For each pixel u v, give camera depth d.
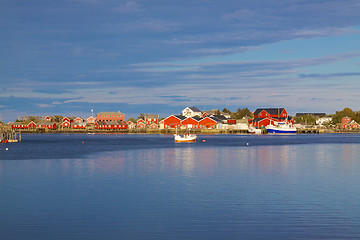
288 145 111.94
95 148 97.81
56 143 126.62
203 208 29.58
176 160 64.69
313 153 80.81
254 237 23.05
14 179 43.16
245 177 44.84
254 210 28.97
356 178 44.16
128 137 187.75
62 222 25.94
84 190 36.59
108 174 47.22
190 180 42.50
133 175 46.34
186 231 24.11
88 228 24.70
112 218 26.86
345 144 118.31
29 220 26.39
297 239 22.69
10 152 83.19
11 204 30.83
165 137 186.50
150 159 66.50
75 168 53.19
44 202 31.48
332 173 48.41
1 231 24.11
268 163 60.22
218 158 68.69
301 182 41.19
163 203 31.19
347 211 28.66
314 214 27.84
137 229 24.50
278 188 37.62
